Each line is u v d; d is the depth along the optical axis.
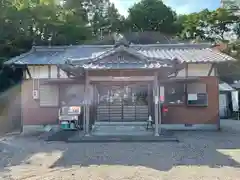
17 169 6.43
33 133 13.16
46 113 13.81
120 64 10.01
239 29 27.80
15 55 18.11
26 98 13.94
